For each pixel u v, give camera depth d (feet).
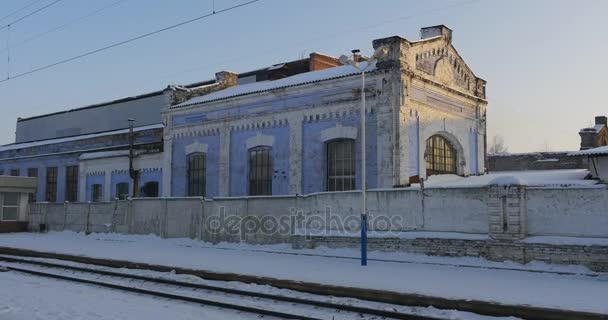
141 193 101.40
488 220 48.73
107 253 63.31
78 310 32.53
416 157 68.39
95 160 114.11
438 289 36.58
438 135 75.72
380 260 53.62
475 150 82.84
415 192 53.93
